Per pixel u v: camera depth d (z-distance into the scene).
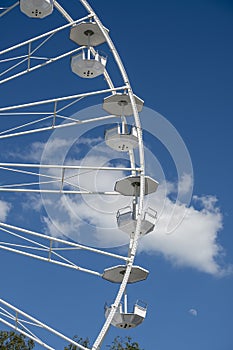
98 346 23.28
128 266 25.12
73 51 26.73
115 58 27.91
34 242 24.52
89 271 25.39
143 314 25.70
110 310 24.12
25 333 22.92
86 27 27.67
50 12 26.48
